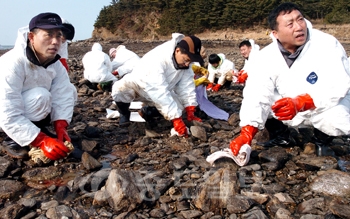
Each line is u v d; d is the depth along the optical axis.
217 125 4.54
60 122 3.46
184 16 58.78
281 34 2.98
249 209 2.45
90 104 6.08
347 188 2.65
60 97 3.48
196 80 4.94
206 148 3.73
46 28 2.92
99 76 6.99
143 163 3.34
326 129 3.15
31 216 2.43
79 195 2.75
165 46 4.07
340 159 3.42
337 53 3.00
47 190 2.81
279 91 3.29
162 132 4.29
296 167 3.16
